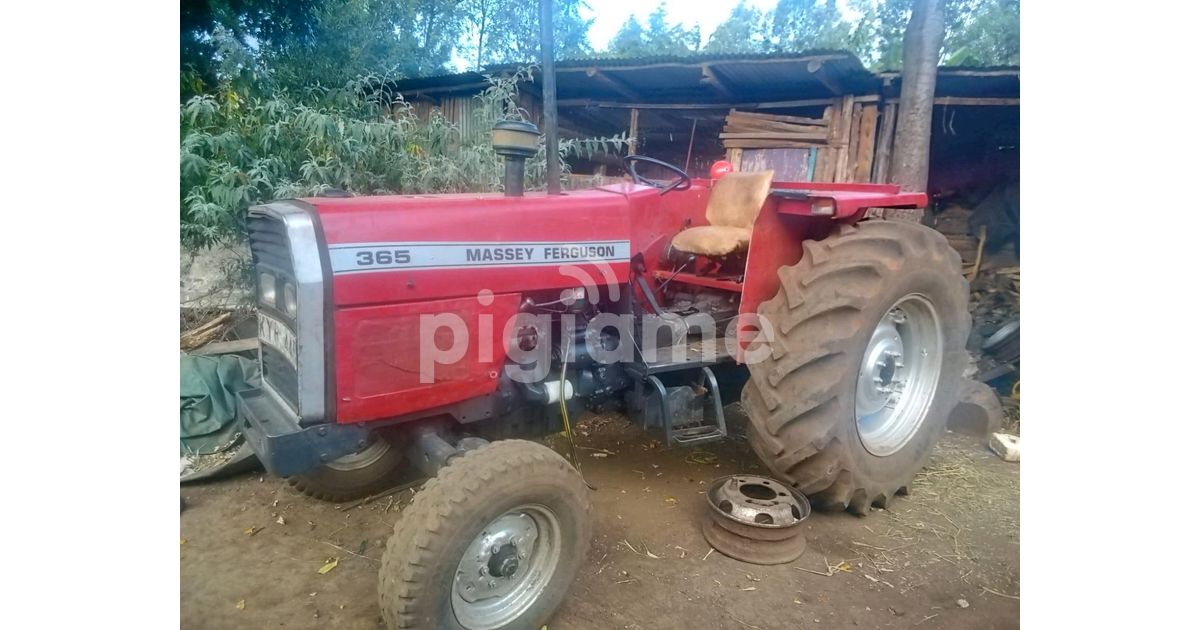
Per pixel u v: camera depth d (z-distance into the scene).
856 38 15.91
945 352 3.09
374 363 1.99
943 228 7.00
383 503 2.88
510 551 1.95
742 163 7.39
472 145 5.80
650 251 3.19
